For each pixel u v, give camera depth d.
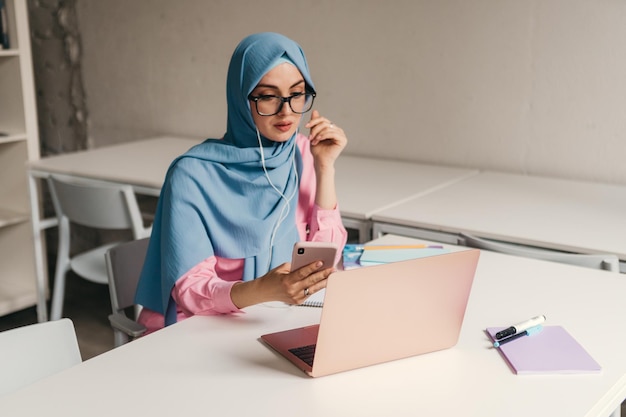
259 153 1.83
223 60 3.51
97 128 4.04
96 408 1.16
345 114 3.24
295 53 1.79
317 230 1.97
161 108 3.77
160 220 1.82
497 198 2.53
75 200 2.71
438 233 2.24
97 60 3.92
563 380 1.25
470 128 2.96
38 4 4.05
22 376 1.40
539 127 2.82
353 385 1.23
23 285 3.62
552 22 2.71
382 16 3.05
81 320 3.42
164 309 1.71
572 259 1.91
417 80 3.03
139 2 3.69
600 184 2.72
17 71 3.37
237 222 1.79
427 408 1.16
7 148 3.50
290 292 1.41
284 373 1.28
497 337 1.39
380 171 2.95
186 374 1.27
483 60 2.87
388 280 1.24
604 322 1.49
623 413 2.51
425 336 1.33
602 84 2.66
